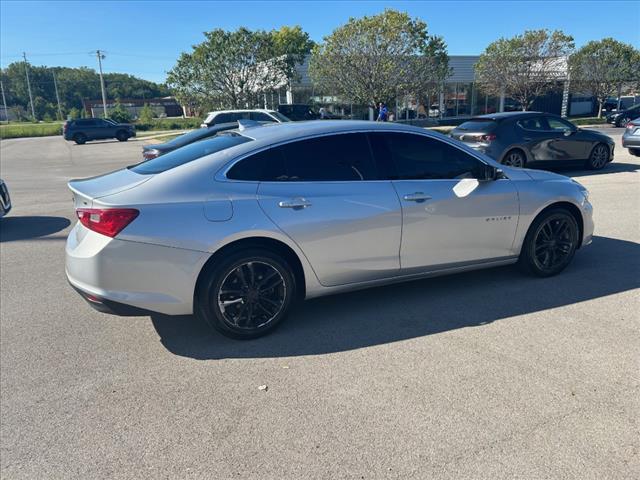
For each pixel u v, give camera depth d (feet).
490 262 14.74
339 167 12.57
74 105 453.99
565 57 97.25
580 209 15.70
